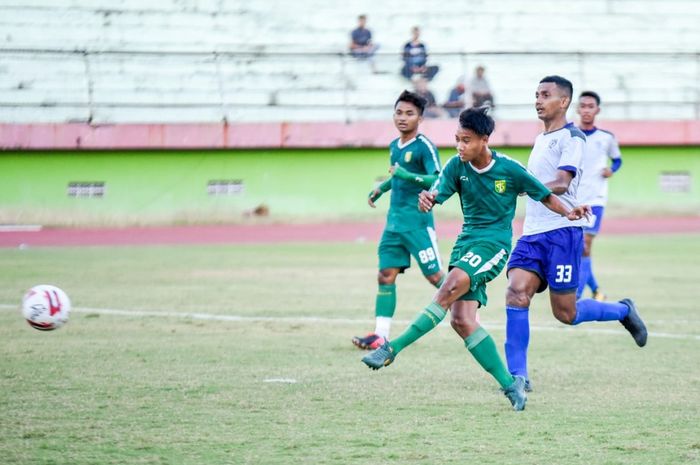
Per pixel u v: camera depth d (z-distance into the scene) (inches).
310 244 2556.6
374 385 940.6
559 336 1263.5
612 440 731.4
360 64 3329.2
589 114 1528.1
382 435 744.3
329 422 786.2
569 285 949.2
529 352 1145.4
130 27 3304.6
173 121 3152.1
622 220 3179.1
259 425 773.9
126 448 701.3
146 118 3144.7
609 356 1117.7
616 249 2412.6
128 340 1195.3
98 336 1223.5
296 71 3319.4
